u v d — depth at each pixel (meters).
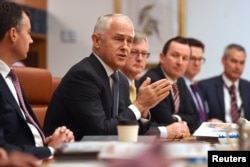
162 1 9.79
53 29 10.63
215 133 3.43
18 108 3.45
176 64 5.76
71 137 3.32
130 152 1.66
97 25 4.10
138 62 5.38
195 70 7.38
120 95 4.37
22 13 3.67
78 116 3.77
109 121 3.75
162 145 1.48
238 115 7.67
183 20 9.69
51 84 5.14
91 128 3.70
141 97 3.85
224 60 7.93
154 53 9.78
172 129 3.79
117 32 4.00
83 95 3.76
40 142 3.69
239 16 9.49
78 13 10.48
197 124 5.84
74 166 1.68
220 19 9.59
